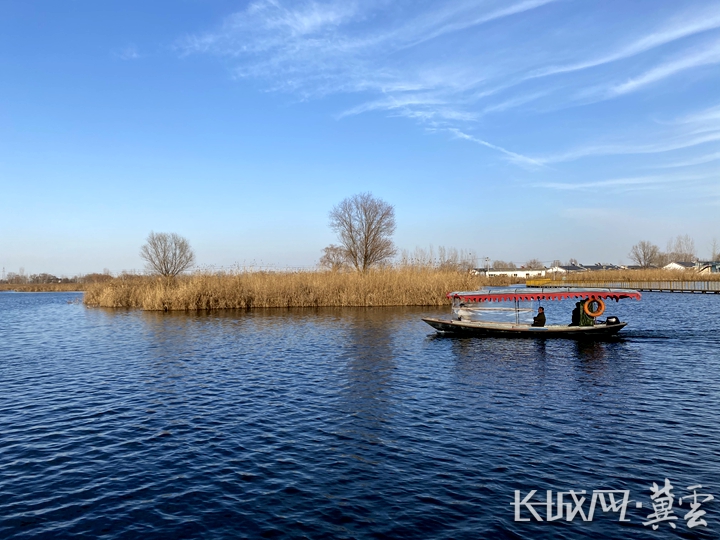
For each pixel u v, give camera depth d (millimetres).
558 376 19438
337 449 11922
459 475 10391
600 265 189500
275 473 10602
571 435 12695
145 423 14117
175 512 9023
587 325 29000
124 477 10531
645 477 10258
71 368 22078
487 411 14844
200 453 11797
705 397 16266
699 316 42219
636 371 20234
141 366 22297
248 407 15570
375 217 80562
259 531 8336
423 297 53625
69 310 58156
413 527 8414
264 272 56438
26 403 16312
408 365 21828
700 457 11242
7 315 53562
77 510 9148
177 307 50344
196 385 18531
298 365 22047
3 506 9320
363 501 9320
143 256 87188
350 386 18141
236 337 30906
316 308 51125
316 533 8242
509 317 41531
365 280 54906
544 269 166750
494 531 8305
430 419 14125
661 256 163500
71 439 12883
